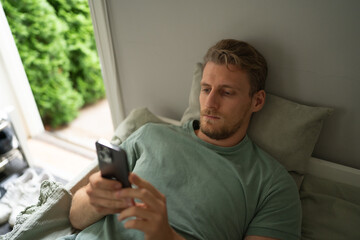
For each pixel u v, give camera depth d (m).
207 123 0.97
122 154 0.57
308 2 0.92
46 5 2.24
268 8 0.99
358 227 0.89
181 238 0.68
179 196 0.90
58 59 2.47
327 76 1.00
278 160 1.04
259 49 1.08
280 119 1.05
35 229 0.86
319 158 1.16
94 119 2.60
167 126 1.10
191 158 0.98
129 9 1.28
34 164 1.97
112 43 1.44
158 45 1.31
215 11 1.09
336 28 0.91
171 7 1.17
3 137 1.53
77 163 1.98
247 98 0.96
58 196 0.94
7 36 1.79
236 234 0.84
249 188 0.88
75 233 0.93
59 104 2.50
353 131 1.04
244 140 1.01
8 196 1.46
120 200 0.64
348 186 1.02
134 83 1.53
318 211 0.96
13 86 1.98
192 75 1.30
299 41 0.99
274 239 0.80
